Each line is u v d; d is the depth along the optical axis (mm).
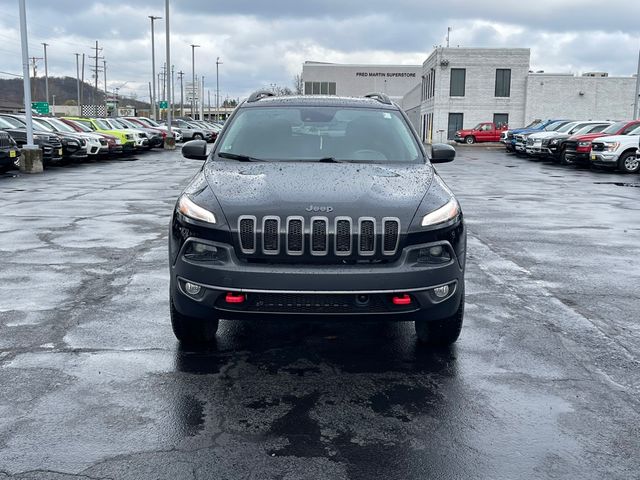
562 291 6484
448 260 4312
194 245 4266
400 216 4215
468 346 4914
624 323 5484
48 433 3508
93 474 3109
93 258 7719
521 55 52969
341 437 3504
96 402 3893
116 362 4520
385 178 4750
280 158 5316
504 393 4086
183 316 4605
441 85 53719
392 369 4469
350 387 4160
